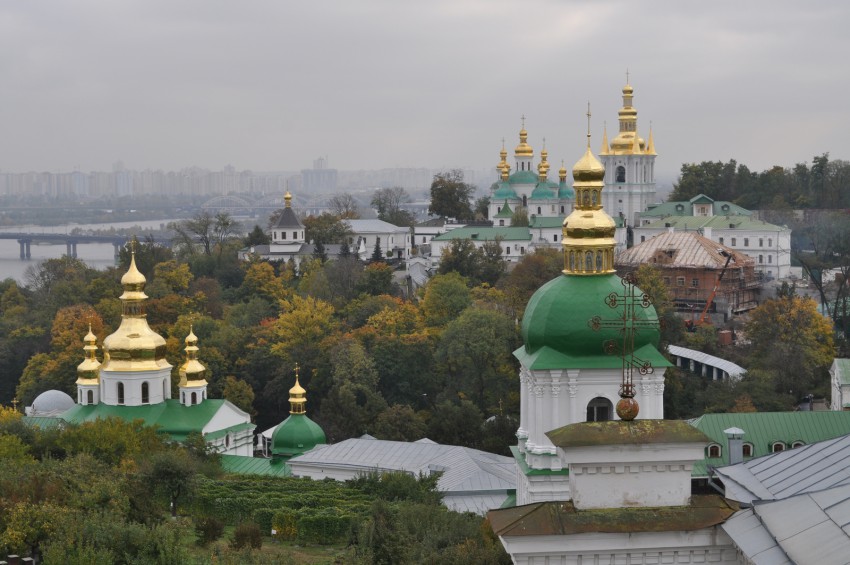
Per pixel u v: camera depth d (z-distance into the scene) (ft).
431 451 495.00
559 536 169.99
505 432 609.42
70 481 327.88
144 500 334.85
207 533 333.01
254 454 637.71
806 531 169.78
